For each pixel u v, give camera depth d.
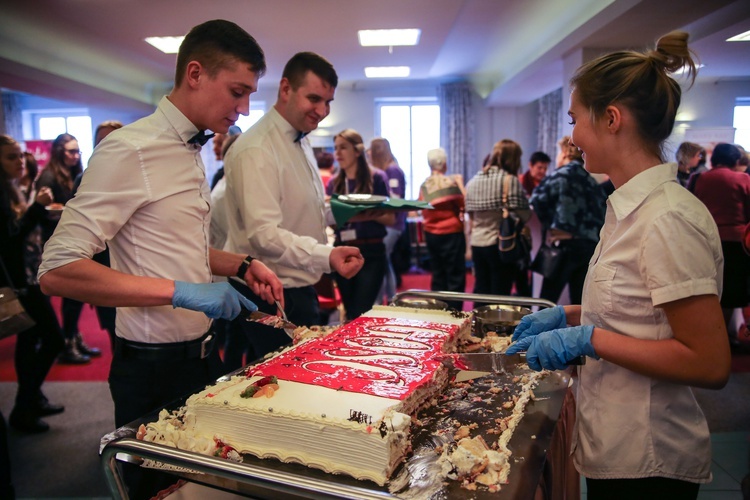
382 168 4.41
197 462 0.83
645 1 3.30
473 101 8.62
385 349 1.41
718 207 2.59
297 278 1.91
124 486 0.94
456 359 1.30
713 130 2.88
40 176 3.28
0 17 4.74
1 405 3.02
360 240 2.88
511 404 1.22
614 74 0.98
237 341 2.57
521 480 0.89
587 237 3.23
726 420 2.58
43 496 2.12
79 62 6.58
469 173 8.58
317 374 1.22
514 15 5.20
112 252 1.32
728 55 2.85
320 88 1.80
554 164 8.00
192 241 1.35
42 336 2.62
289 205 1.91
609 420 1.08
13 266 2.48
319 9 4.59
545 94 7.52
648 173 0.98
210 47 1.22
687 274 0.88
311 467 0.97
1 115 5.83
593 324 1.10
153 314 1.30
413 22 5.02
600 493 1.13
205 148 8.52
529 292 4.23
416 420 1.12
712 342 0.88
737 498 1.97
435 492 0.86
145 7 4.48
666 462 1.04
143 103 8.02
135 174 1.21
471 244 4.02
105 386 3.23
